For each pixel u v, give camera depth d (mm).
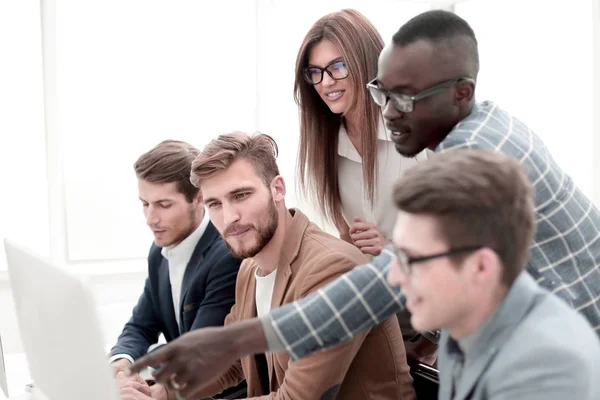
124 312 3932
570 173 4004
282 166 4246
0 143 3799
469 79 1408
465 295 916
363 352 1717
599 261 1509
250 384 1947
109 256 4035
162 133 4105
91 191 3980
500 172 898
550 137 4117
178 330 2398
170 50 4074
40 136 3879
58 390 1477
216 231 2279
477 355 960
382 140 2354
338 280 1338
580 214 1487
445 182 886
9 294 3717
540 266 1441
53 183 3889
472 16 4547
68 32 3861
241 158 1739
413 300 937
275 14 4223
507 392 907
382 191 2385
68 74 3883
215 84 4188
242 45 4219
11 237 3850
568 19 3963
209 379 1229
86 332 1213
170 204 2215
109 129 3988
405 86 1408
